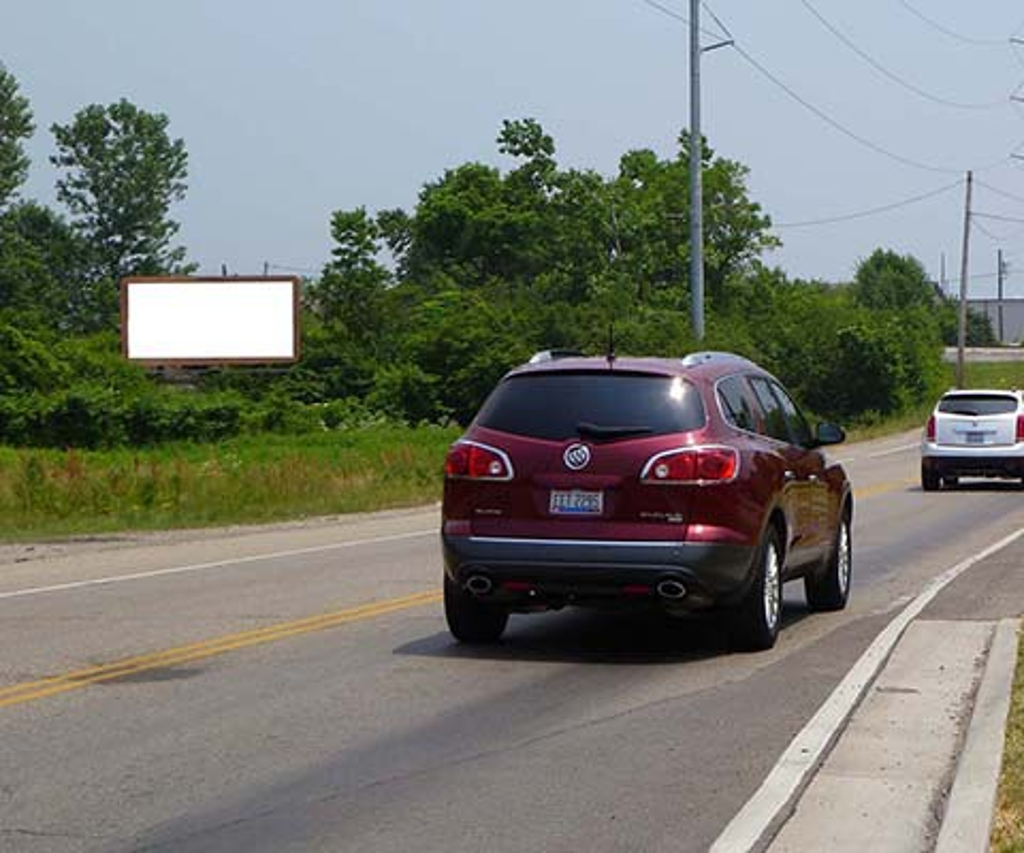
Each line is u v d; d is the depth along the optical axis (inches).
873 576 783.7
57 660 525.7
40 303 4271.7
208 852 315.9
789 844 319.3
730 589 527.5
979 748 382.3
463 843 322.0
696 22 2317.9
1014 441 1381.6
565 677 502.6
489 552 529.3
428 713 446.0
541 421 535.8
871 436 2613.2
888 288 6786.4
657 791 361.1
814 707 454.0
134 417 2428.6
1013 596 692.7
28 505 1212.5
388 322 3211.1
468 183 4126.5
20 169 4510.3
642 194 3932.1
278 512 1219.9
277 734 418.6
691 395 535.2
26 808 346.9
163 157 4746.6
